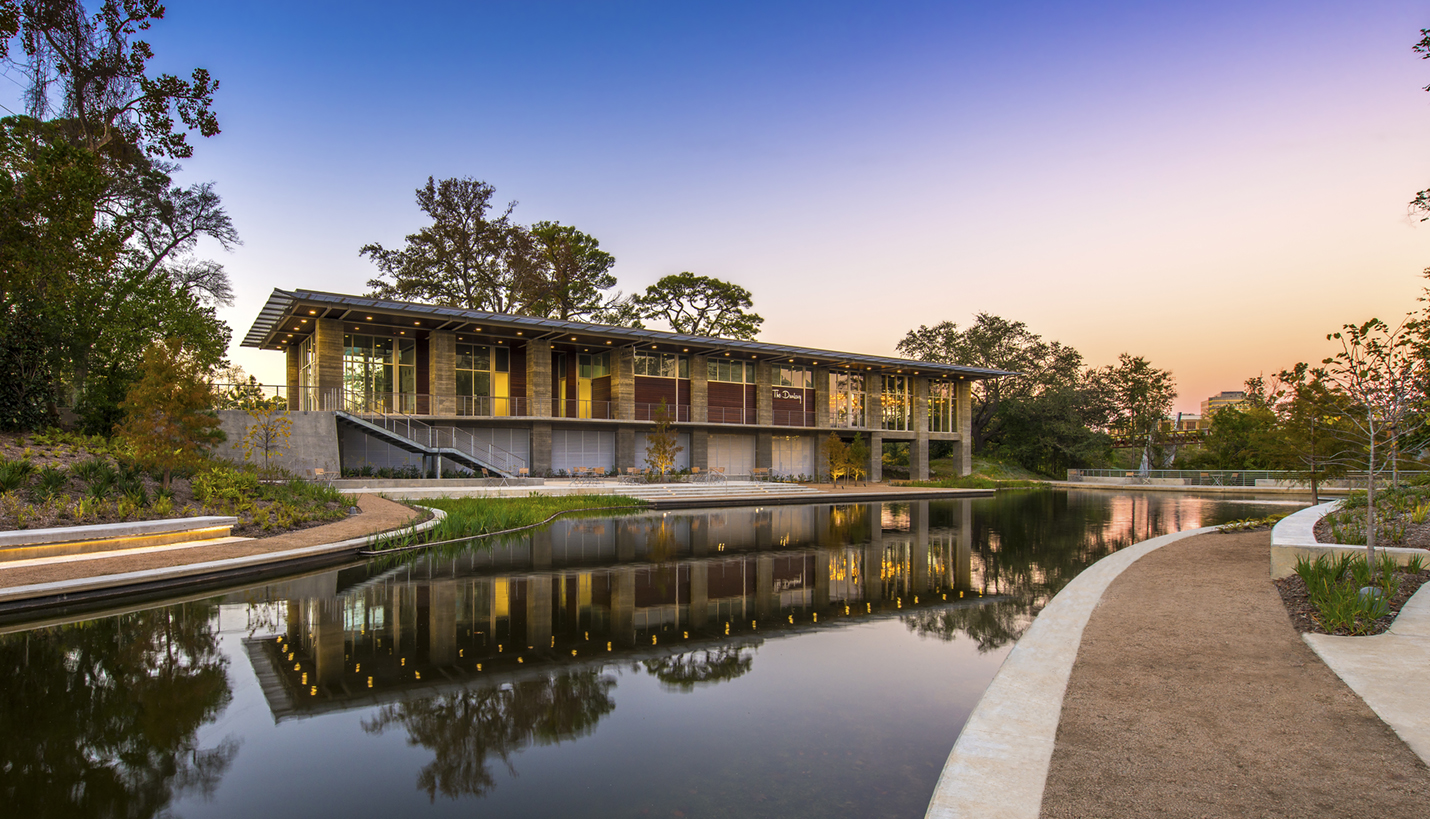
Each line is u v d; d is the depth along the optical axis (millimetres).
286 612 9055
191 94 18281
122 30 18016
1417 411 8406
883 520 22578
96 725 5418
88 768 4688
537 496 25234
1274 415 21203
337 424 26188
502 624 8594
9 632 7973
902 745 5152
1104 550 15500
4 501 11914
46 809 4129
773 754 4988
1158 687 5129
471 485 25422
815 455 43562
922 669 7012
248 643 7621
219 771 4664
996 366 60000
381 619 8750
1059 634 6746
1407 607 6973
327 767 4750
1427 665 5363
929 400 48688
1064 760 3920
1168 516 24328
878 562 13703
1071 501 33062
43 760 4801
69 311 20438
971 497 36469
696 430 37344
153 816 4051
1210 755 3924
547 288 44625
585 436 34906
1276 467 42844
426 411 30188
